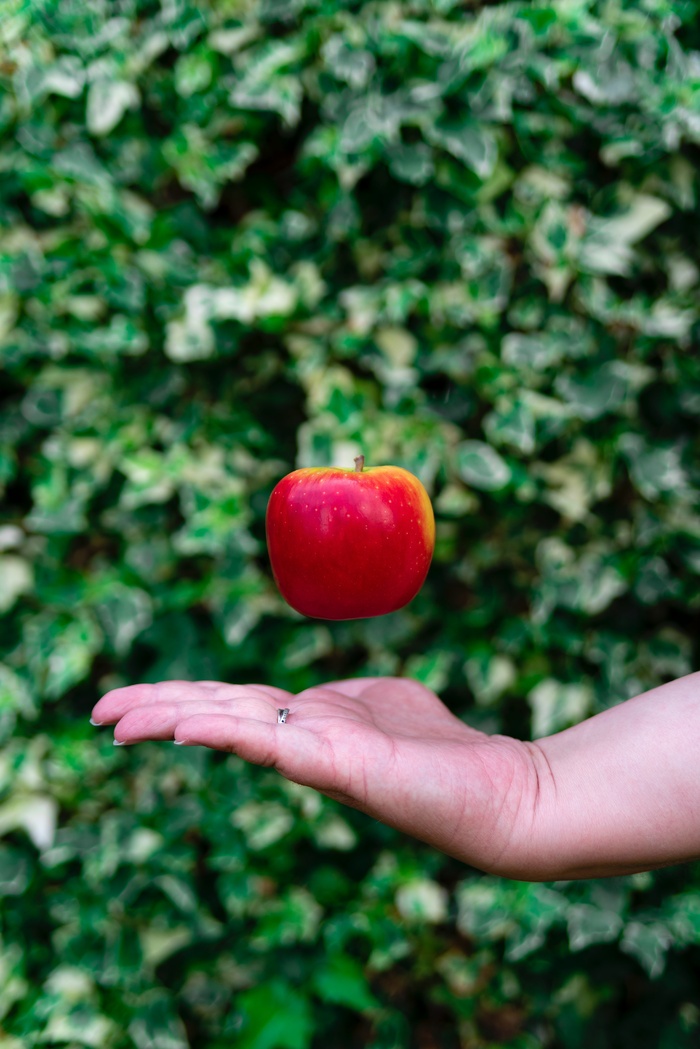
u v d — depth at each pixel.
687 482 0.76
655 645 0.78
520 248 0.75
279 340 0.77
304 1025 0.77
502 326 0.76
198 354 0.73
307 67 0.73
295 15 0.72
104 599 0.76
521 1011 0.82
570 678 0.77
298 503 0.56
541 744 0.53
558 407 0.74
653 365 0.76
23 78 0.71
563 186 0.73
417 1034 0.82
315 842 0.79
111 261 0.74
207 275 0.75
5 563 0.77
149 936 0.79
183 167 0.74
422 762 0.48
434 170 0.73
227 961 0.80
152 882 0.78
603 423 0.75
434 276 0.75
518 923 0.76
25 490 0.80
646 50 0.70
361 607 0.56
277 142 0.77
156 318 0.76
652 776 0.49
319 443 0.74
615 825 0.49
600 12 0.70
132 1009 0.78
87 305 0.75
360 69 0.70
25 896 0.79
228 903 0.78
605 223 0.73
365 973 0.82
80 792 0.80
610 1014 0.81
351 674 0.81
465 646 0.79
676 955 0.80
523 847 0.49
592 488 0.75
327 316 0.75
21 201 0.75
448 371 0.75
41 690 0.77
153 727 0.48
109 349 0.75
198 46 0.72
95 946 0.78
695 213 0.74
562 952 0.80
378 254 0.76
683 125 0.70
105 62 0.72
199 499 0.75
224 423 0.77
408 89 0.71
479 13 0.72
